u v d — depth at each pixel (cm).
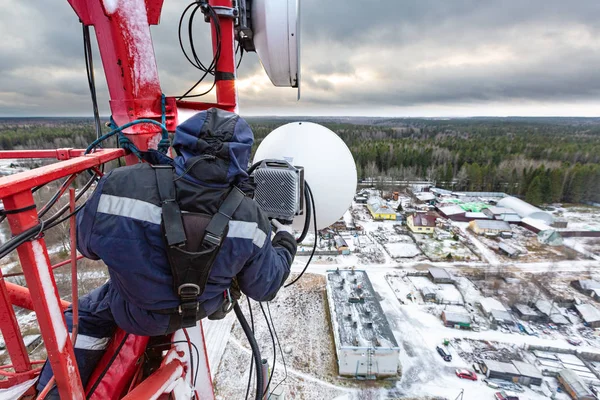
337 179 290
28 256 106
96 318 180
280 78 306
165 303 137
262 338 1409
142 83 206
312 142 293
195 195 126
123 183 127
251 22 274
